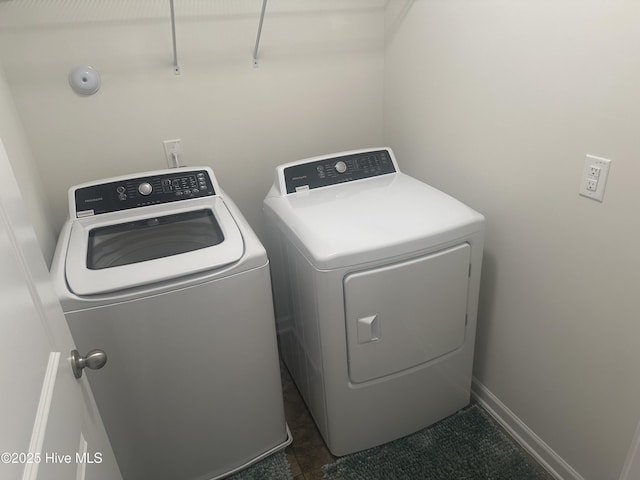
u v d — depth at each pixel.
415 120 2.02
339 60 2.10
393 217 1.57
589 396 1.47
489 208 1.68
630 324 1.28
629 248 1.23
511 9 1.40
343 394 1.62
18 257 0.77
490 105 1.57
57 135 1.78
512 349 1.74
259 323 1.50
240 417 1.62
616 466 1.43
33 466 0.63
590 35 1.19
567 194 1.36
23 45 1.63
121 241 1.59
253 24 1.90
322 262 1.38
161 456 1.56
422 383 1.73
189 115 1.94
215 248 1.41
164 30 1.79
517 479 1.66
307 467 1.75
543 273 1.52
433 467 1.71
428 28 1.80
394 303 1.51
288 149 2.17
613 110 1.18
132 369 1.38
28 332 0.73
